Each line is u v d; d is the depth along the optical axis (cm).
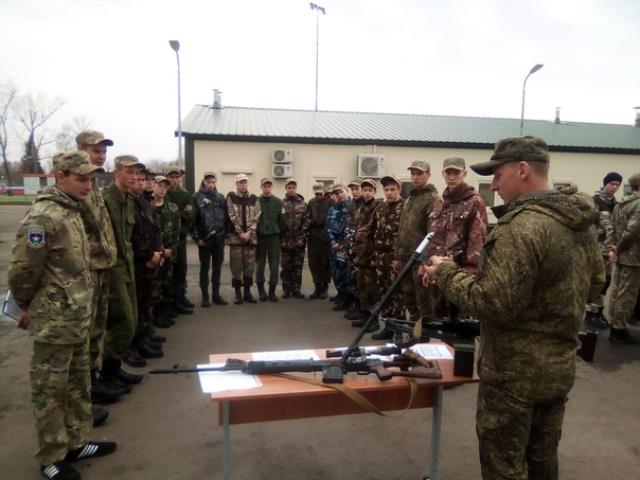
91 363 301
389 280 455
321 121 1210
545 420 165
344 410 208
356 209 542
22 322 233
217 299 581
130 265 333
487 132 1209
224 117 1173
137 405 315
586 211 147
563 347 153
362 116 1367
